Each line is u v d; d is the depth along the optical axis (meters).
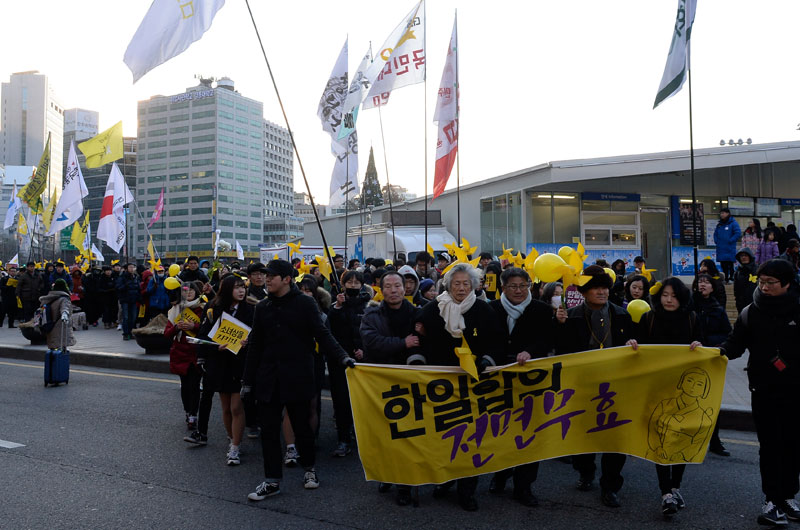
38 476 5.31
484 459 4.61
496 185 20.88
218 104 128.62
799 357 4.12
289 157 156.00
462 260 5.79
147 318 15.08
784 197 21.19
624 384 4.73
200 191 129.25
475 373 4.47
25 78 144.38
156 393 8.92
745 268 9.95
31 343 13.95
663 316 4.86
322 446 6.39
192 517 4.40
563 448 4.68
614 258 19.78
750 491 4.87
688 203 20.39
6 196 88.81
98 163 19.81
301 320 4.91
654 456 4.60
